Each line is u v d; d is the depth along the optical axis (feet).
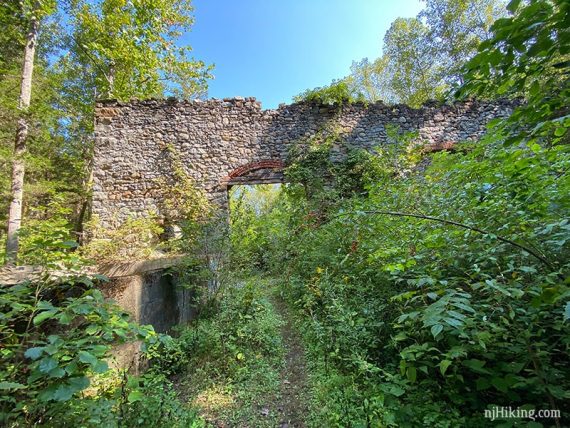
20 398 4.27
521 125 4.36
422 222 7.10
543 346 5.03
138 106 23.34
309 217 17.25
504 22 3.25
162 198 22.17
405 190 10.53
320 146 23.84
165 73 36.45
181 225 14.58
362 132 24.75
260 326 11.18
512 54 3.53
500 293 4.68
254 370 9.17
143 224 15.55
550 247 5.03
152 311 10.18
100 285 8.36
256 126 24.20
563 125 4.00
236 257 13.70
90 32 28.73
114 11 27.96
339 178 22.47
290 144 24.16
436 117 25.20
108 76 33.14
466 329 5.00
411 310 6.57
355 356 7.42
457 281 5.34
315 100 24.82
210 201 22.81
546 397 5.10
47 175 30.37
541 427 4.27
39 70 22.86
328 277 11.06
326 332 9.22
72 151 34.55
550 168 5.65
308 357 9.68
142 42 29.73
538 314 4.80
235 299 12.35
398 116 25.09
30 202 23.31
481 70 3.82
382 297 8.38
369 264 9.00
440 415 5.46
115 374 6.86
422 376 6.30
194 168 23.15
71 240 5.33
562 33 3.15
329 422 6.40
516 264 5.29
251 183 23.49
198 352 9.67
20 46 22.84
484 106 25.71
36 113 19.30
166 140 23.21
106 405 4.58
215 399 7.90
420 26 45.06
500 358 5.33
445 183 9.76
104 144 22.58
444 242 5.72
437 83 43.73
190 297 13.33
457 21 41.22
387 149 21.08
